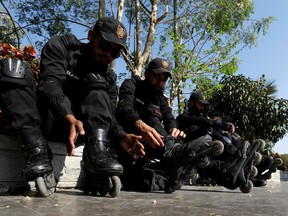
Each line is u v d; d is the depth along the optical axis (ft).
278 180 25.95
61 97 5.22
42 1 31.04
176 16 31.68
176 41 26.53
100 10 23.84
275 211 4.36
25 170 5.07
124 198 5.49
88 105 5.57
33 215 3.44
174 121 8.45
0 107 5.48
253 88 30.73
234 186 8.46
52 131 6.04
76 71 5.88
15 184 6.06
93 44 5.93
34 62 7.83
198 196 6.68
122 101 7.29
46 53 5.68
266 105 30.09
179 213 3.89
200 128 10.61
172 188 6.98
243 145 8.59
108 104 5.72
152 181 7.34
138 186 7.53
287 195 7.73
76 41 6.02
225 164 8.60
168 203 4.96
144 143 7.37
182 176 7.08
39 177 5.07
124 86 7.60
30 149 5.17
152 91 7.85
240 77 31.32
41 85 5.41
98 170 5.24
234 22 30.48
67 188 7.18
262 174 16.24
